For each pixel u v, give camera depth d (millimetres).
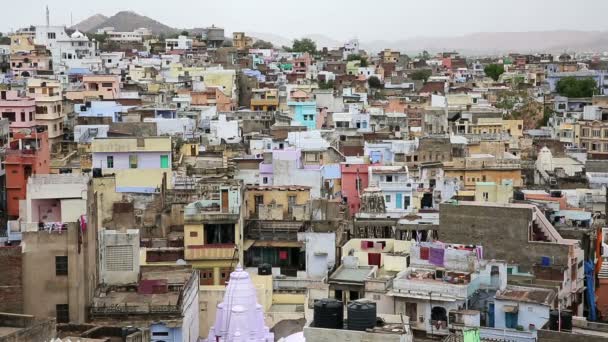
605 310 88250
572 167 147125
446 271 76688
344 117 177000
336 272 80562
